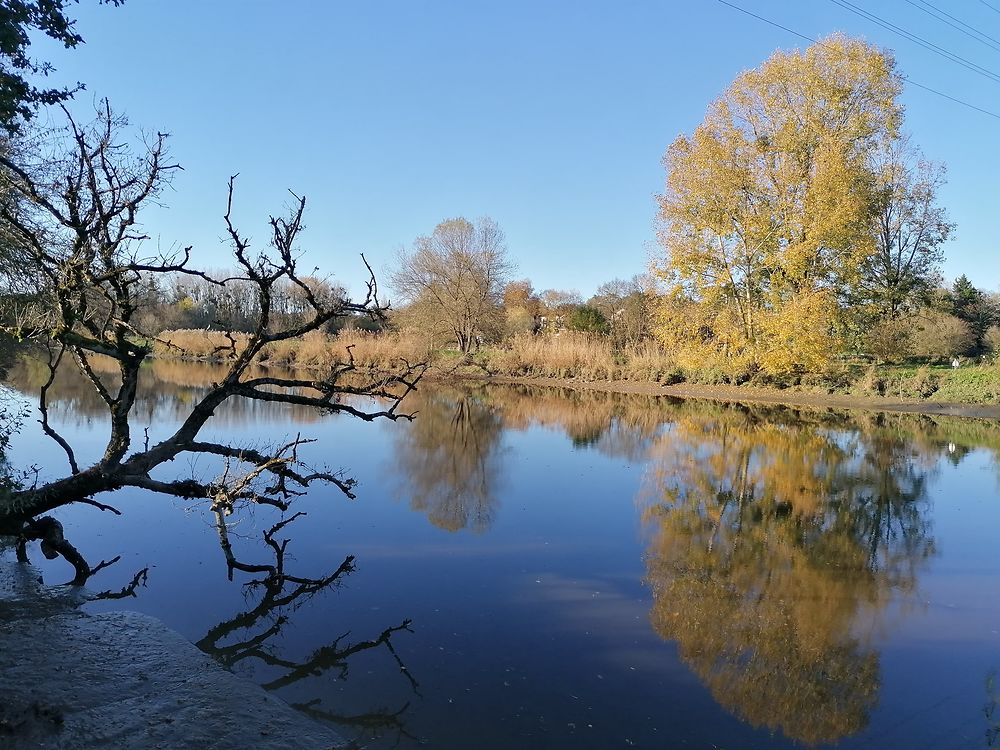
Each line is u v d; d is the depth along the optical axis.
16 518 6.51
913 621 6.46
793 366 25.09
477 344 43.75
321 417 18.75
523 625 6.14
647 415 21.53
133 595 6.52
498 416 20.83
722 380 27.77
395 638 5.80
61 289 6.43
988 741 4.54
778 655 5.71
